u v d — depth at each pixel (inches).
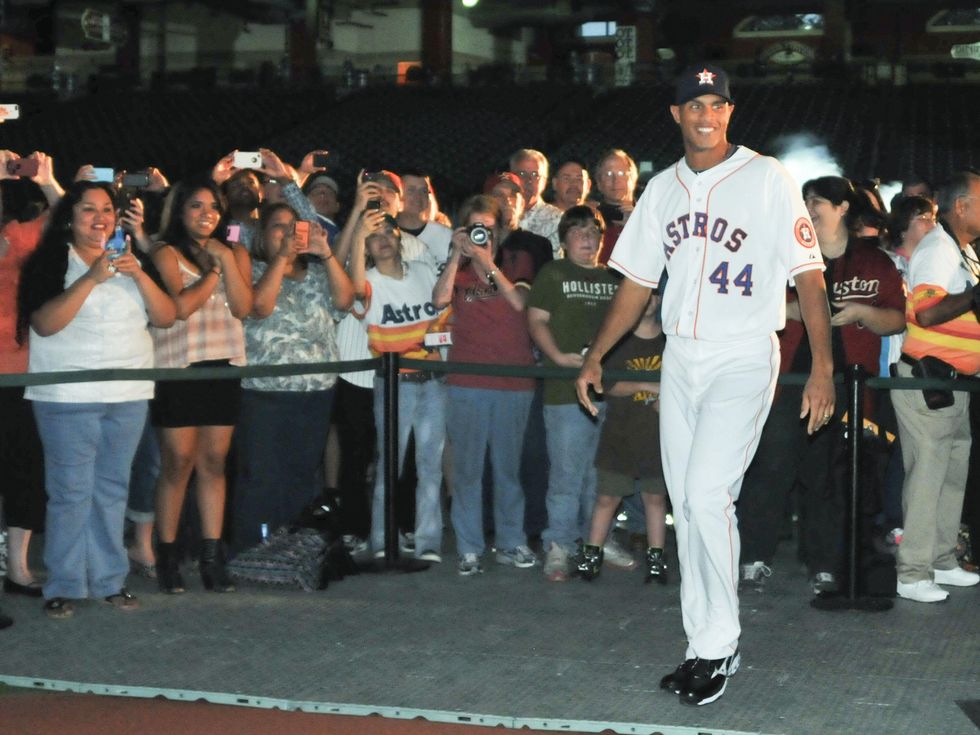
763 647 215.3
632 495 284.7
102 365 236.2
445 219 334.6
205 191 254.5
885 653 212.4
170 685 193.6
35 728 176.7
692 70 182.5
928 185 324.2
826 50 1722.4
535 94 1481.3
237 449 267.0
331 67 1626.5
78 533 235.0
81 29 1678.2
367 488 299.1
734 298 183.6
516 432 277.1
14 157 267.4
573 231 273.0
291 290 272.8
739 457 183.5
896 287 249.4
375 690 191.5
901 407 248.1
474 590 257.3
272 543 259.4
